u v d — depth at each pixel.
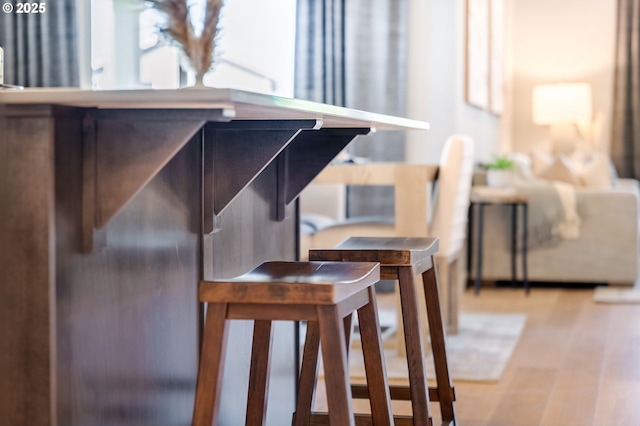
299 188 2.76
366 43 6.46
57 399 1.61
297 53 6.59
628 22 9.53
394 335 4.88
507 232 6.55
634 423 3.18
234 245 2.44
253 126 2.15
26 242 1.58
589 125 9.58
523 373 3.97
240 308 1.81
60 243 1.61
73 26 6.39
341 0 6.49
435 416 3.30
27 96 1.52
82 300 1.68
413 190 4.24
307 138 2.74
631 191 6.41
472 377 3.85
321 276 1.90
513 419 3.24
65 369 1.63
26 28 6.43
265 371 2.20
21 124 1.57
